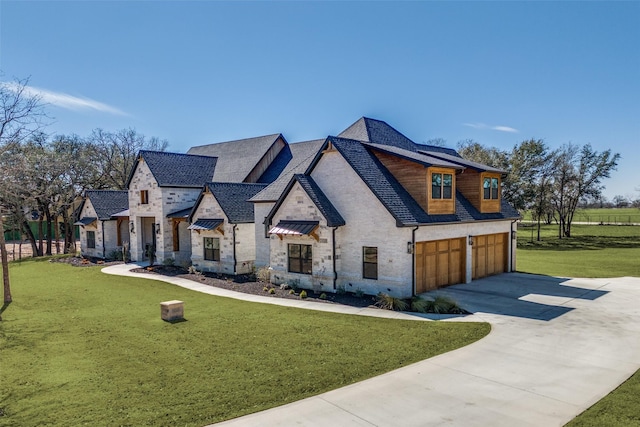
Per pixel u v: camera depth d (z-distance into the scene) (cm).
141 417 798
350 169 1930
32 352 1195
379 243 1831
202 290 2134
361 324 1421
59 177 4094
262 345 1212
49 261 3528
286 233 2014
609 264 3016
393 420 778
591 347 1176
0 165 2111
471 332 1315
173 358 1120
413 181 1962
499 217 2364
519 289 2002
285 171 3125
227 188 2736
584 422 757
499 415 792
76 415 810
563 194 5334
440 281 2039
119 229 3641
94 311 1702
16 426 770
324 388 923
